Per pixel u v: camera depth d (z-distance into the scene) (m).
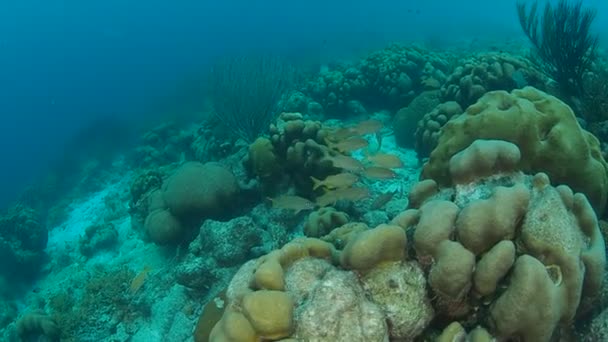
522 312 2.39
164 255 8.49
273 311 2.46
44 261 11.74
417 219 3.03
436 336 2.76
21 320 7.18
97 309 7.09
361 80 11.80
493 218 2.55
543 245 2.59
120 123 23.34
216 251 6.25
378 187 7.31
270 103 10.89
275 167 7.12
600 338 2.75
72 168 19.14
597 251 2.76
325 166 6.64
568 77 7.59
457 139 4.12
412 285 2.67
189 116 20.42
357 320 2.47
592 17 7.34
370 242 2.68
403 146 9.37
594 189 3.82
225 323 2.59
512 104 4.01
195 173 7.70
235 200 7.68
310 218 5.84
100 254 10.22
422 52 12.86
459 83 8.46
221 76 11.73
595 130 6.13
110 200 12.98
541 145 3.81
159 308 6.57
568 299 2.55
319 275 2.86
